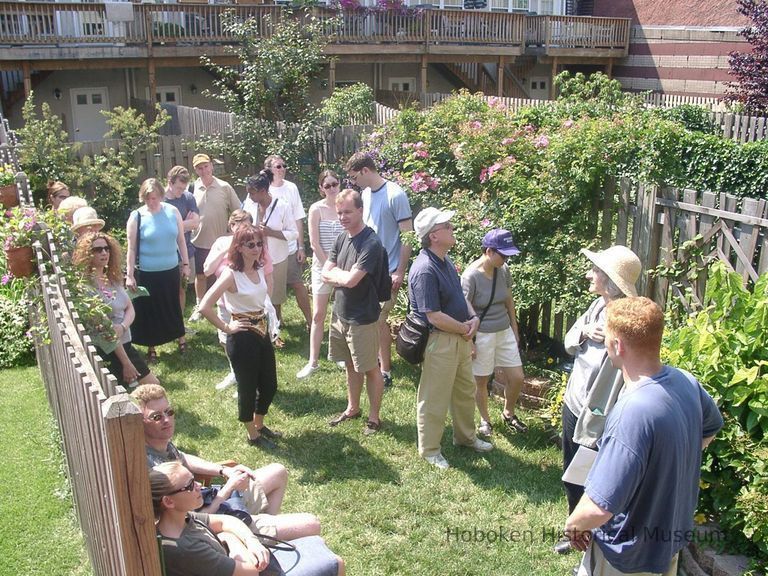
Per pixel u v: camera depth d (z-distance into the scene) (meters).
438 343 5.18
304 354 7.48
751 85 18.91
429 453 5.43
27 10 16.05
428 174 8.12
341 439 5.77
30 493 4.73
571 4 27.80
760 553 3.88
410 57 22.19
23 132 9.98
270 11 18.95
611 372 3.83
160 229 6.87
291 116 12.42
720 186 13.84
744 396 4.02
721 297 4.57
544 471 5.34
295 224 7.69
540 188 6.79
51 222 6.00
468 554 4.41
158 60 18.09
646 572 2.94
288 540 3.76
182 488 3.01
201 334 7.98
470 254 6.91
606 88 14.62
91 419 2.99
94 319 5.12
